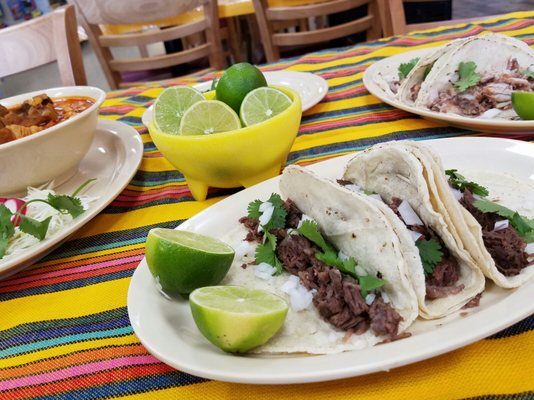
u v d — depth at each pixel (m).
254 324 0.75
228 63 4.86
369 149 1.04
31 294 1.08
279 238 1.04
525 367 0.70
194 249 0.89
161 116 1.30
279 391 0.73
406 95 1.65
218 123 1.24
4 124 1.43
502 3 6.77
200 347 0.80
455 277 0.89
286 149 1.27
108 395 0.78
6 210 1.15
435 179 0.91
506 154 1.19
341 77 2.03
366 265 0.89
